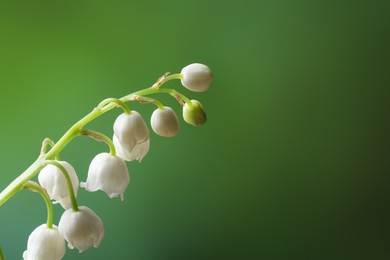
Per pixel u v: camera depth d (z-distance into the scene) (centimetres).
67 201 25
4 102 37
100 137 25
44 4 37
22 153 37
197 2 37
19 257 38
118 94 37
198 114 25
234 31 38
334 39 38
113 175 25
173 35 37
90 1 37
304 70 38
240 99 38
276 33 38
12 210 38
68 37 37
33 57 37
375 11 37
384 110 38
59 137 37
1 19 36
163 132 25
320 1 37
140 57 37
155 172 38
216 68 38
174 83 37
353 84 38
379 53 38
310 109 38
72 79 37
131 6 37
